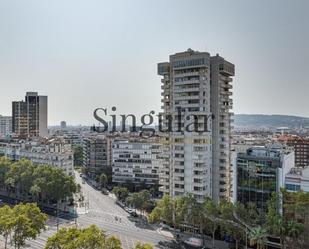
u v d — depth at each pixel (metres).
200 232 138.62
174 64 153.38
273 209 109.69
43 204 190.25
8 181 193.62
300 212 109.00
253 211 117.88
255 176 126.75
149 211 173.12
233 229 116.56
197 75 148.50
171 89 155.75
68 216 167.75
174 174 152.12
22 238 101.38
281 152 126.81
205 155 147.00
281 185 121.62
